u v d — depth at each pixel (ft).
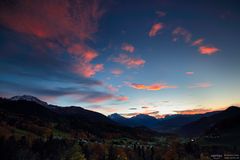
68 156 444.14
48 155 460.14
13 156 403.95
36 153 458.09
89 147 599.98
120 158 547.08
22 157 413.59
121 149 629.10
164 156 606.14
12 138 553.23
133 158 586.45
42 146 512.22
